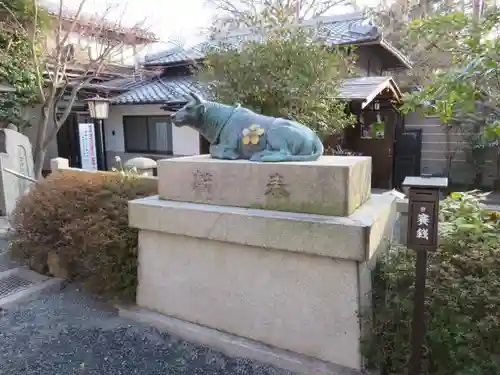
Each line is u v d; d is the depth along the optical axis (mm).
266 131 3137
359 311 2559
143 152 11633
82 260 3951
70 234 3947
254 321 2988
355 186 2801
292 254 2760
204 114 3352
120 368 2848
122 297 3779
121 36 10984
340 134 7988
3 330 3355
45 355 2998
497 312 2229
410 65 11641
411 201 2139
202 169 3135
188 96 3410
